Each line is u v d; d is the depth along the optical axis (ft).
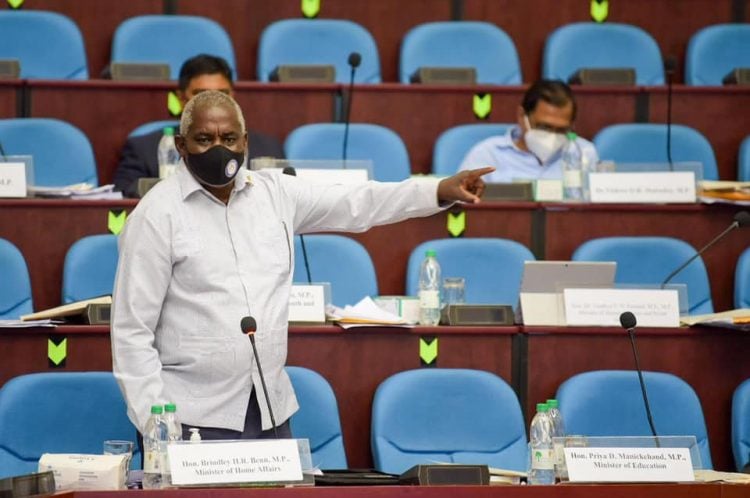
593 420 39.91
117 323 31.27
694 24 65.46
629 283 47.42
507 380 41.11
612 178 48.83
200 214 32.01
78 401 37.14
